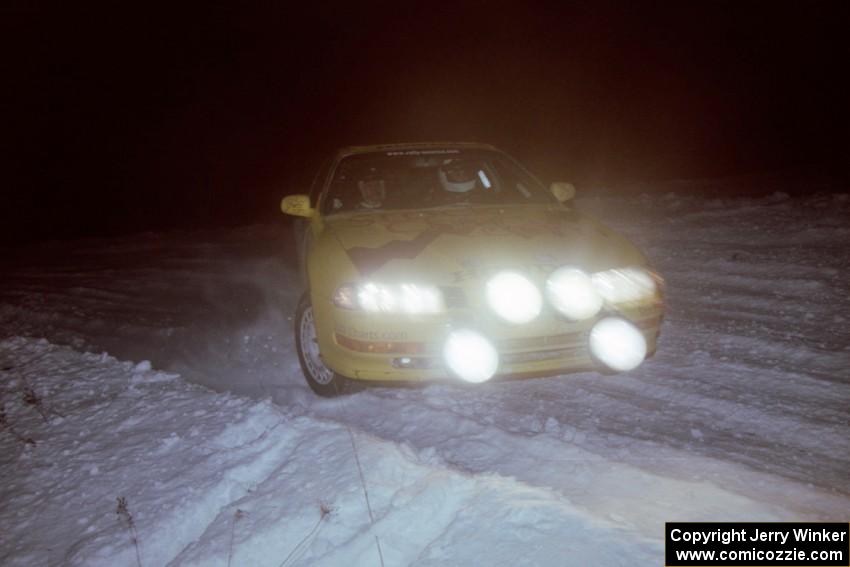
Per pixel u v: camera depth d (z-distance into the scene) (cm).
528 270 442
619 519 295
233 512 338
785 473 351
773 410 417
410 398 460
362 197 576
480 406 441
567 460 354
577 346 442
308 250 550
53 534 344
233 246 1184
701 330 561
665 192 1264
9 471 408
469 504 305
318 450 378
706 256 773
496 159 623
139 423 449
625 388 461
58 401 498
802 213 883
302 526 319
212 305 790
